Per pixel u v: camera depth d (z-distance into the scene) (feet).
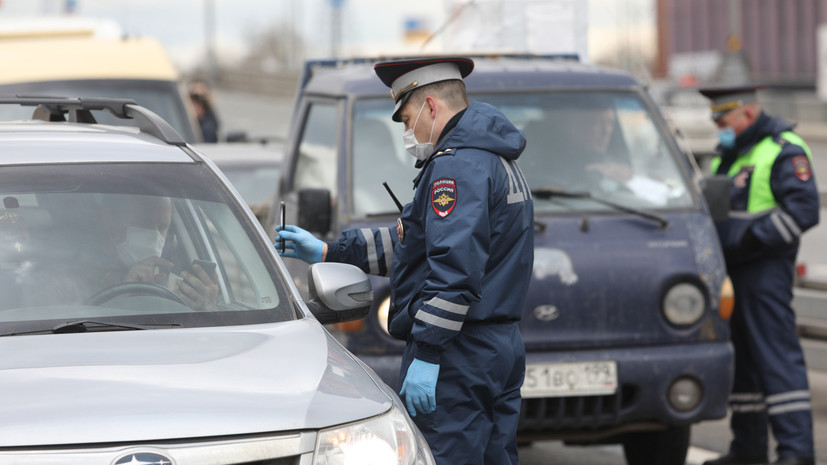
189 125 74.18
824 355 50.49
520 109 41.29
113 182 26.23
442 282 26.11
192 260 25.29
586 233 38.45
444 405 27.30
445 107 27.61
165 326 23.43
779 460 40.57
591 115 41.63
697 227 39.22
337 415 20.11
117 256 24.90
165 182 26.58
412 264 27.78
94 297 24.02
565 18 57.88
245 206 26.96
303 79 47.06
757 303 40.83
